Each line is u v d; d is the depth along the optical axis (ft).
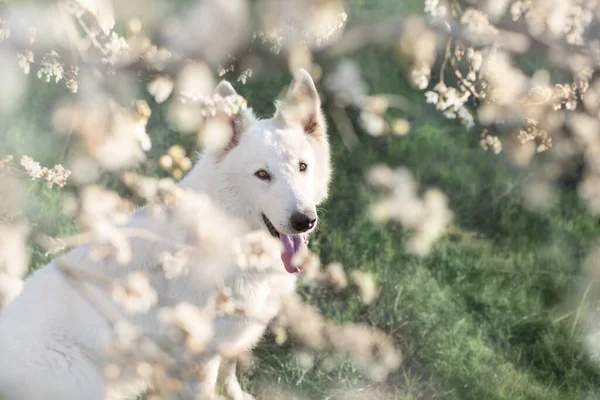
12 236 13.70
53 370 22.94
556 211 45.96
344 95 18.72
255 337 27.50
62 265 17.37
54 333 23.27
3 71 12.19
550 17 21.22
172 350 24.41
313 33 13.99
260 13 13.14
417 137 51.29
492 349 33.78
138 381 25.35
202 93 14.71
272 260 24.13
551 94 22.63
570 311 36.37
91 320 23.32
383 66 51.62
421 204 18.98
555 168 39.73
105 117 13.47
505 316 36.11
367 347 22.84
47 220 35.29
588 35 23.77
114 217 15.94
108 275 23.89
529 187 42.63
